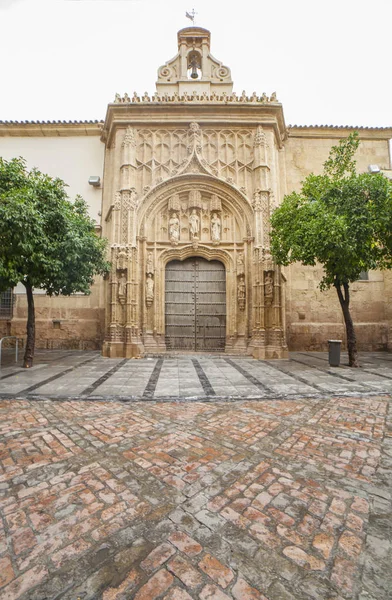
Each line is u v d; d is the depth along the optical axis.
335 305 15.66
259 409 5.33
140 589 1.70
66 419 4.73
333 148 11.01
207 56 16.06
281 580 1.77
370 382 7.50
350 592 1.69
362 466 3.22
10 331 15.69
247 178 13.95
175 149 14.23
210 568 1.86
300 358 12.33
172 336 13.80
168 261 13.98
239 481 2.91
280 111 14.16
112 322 12.56
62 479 2.93
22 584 1.74
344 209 9.26
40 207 9.30
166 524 2.28
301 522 2.30
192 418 4.81
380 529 2.23
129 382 7.44
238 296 13.44
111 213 13.93
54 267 9.31
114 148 14.61
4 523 2.28
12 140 16.89
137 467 3.18
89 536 2.14
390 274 15.38
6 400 5.81
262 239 13.02
